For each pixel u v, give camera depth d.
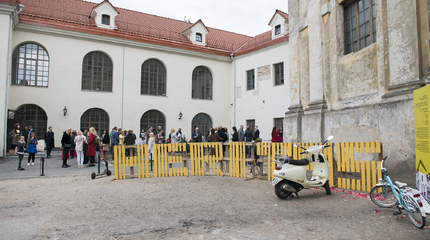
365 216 5.09
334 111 9.41
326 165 6.99
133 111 21.42
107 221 4.94
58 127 18.92
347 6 9.66
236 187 7.98
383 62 7.81
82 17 21.16
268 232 4.34
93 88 20.45
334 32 9.71
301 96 11.34
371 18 8.64
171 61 23.20
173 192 7.31
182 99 23.47
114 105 20.80
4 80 14.77
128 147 9.78
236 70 24.97
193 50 23.86
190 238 4.13
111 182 8.96
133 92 21.53
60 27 18.97
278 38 20.98
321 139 9.83
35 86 18.48
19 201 6.44
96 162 14.45
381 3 7.91
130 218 5.10
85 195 7.04
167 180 9.26
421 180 4.99
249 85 23.89
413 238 4.02
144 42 21.89
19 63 18.31
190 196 6.84
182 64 23.66
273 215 5.23
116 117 20.81
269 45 21.80
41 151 17.75
